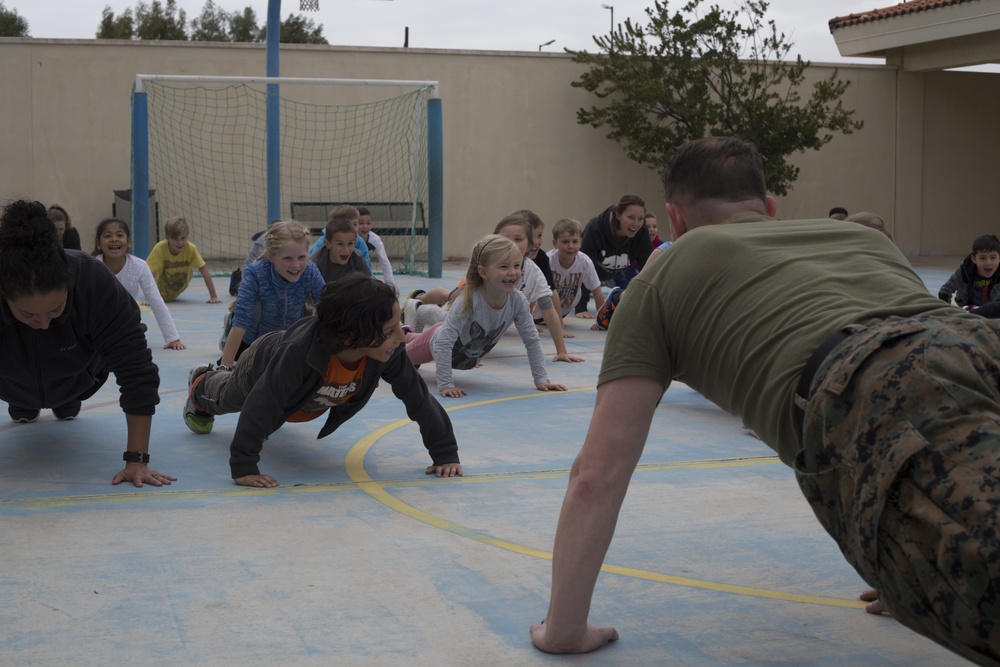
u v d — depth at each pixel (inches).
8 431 174.7
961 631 59.4
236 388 155.8
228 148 762.8
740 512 132.1
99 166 742.5
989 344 65.2
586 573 83.0
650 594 101.7
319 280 216.5
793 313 72.0
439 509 131.6
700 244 78.7
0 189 730.8
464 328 222.7
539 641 87.0
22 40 724.7
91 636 88.6
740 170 85.0
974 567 57.2
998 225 927.7
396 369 144.3
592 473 81.2
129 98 742.5
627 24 799.7
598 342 318.7
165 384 227.3
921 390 62.0
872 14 842.8
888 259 77.9
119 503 131.1
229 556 110.9
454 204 807.1
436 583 103.5
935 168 907.4
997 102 915.4
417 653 86.0
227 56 754.8
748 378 73.6
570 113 822.5
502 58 803.4
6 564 107.0
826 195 886.4
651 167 814.5
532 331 229.3
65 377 141.3
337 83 555.8
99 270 134.5
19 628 90.0
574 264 338.6
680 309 77.8
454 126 800.3
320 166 777.6
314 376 137.2
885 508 62.3
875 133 890.7
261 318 213.5
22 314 117.7
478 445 172.6
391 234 781.9
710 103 792.9
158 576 104.1
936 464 60.1
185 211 759.1
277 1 561.9
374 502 134.3
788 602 99.9
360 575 105.5
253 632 90.0
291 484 143.3
